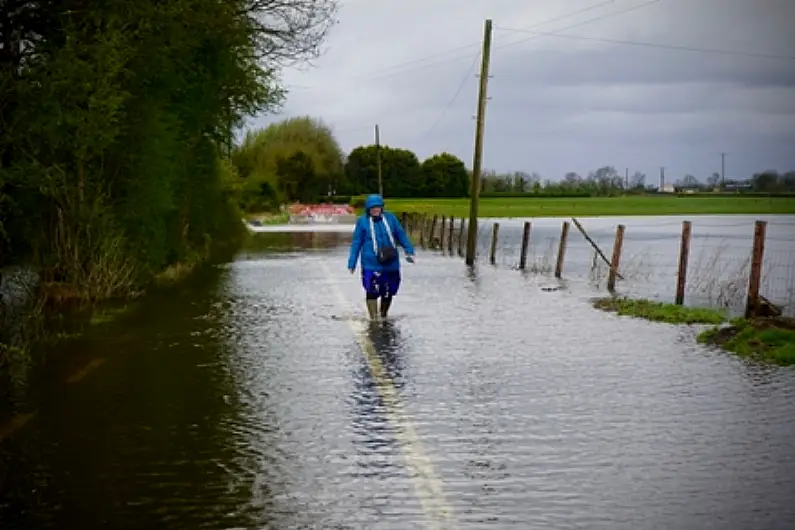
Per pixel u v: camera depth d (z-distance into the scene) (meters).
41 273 20.81
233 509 7.27
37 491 7.78
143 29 18.34
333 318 18.41
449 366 13.13
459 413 10.30
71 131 16.38
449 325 17.34
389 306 19.41
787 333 14.39
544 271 30.08
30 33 15.74
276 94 35.38
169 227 28.61
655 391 11.40
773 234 55.47
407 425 9.80
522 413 10.30
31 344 15.14
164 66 21.95
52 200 20.23
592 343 15.16
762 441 9.11
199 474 8.18
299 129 113.31
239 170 92.44
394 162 135.12
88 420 10.14
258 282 26.30
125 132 21.19
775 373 12.50
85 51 15.75
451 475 8.07
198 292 23.38
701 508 7.21
